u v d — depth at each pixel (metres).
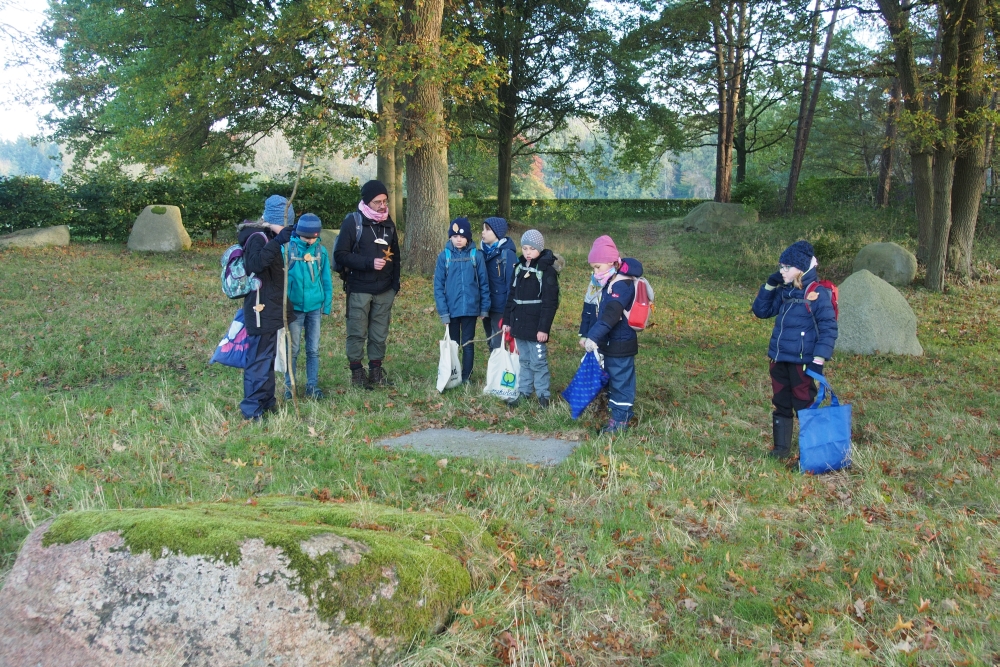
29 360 7.64
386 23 12.74
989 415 6.63
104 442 5.26
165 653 2.54
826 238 18.00
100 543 2.75
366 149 13.30
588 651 3.03
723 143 30.97
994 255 17.41
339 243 6.77
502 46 22.72
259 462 4.98
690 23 25.05
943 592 3.53
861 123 35.88
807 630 3.20
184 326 9.30
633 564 3.73
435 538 3.47
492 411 6.45
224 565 2.69
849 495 4.71
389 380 7.33
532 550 3.84
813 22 18.81
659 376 7.95
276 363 6.00
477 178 34.94
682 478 4.82
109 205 17.73
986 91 13.70
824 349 5.14
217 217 18.62
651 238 25.59
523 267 6.51
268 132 17.28
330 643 2.66
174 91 13.79
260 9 14.06
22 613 2.65
